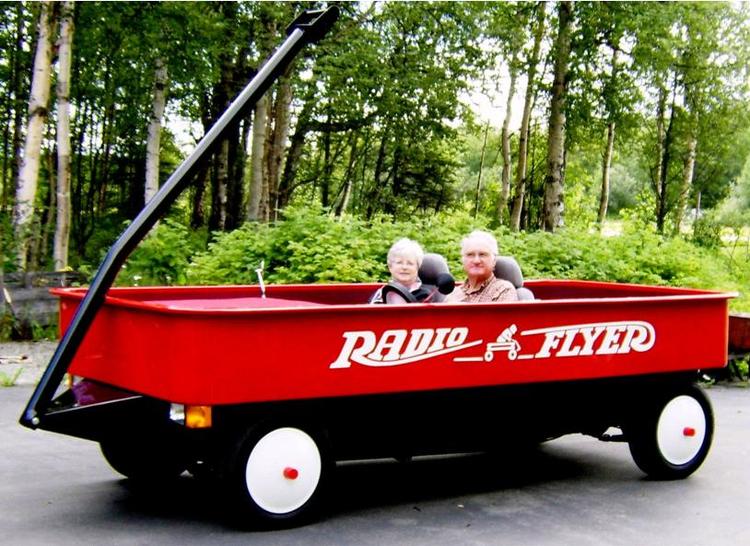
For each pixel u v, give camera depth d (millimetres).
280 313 4125
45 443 6035
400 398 4688
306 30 4594
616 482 5582
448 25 23234
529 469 5871
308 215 11195
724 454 6402
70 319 4852
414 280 5492
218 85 24312
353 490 5230
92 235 25812
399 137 27109
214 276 10633
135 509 4688
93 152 28312
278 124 23312
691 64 26969
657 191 32344
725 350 5809
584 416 5496
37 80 14727
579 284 7184
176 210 29312
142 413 4320
